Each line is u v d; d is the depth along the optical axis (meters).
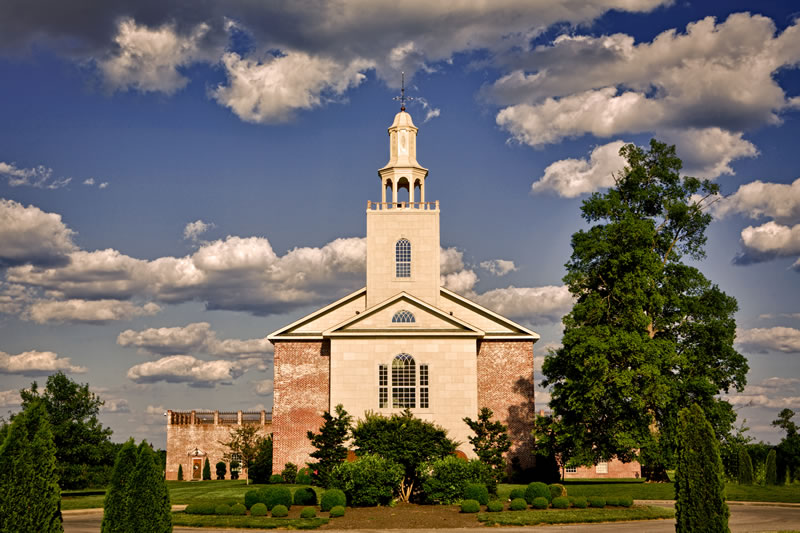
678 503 25.77
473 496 42.00
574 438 52.84
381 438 44.12
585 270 55.38
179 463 83.12
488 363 60.97
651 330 54.75
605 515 38.66
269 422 83.50
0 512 20.92
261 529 36.75
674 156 57.16
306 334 61.41
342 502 40.91
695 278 55.62
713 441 25.83
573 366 54.16
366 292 63.06
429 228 64.31
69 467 54.94
